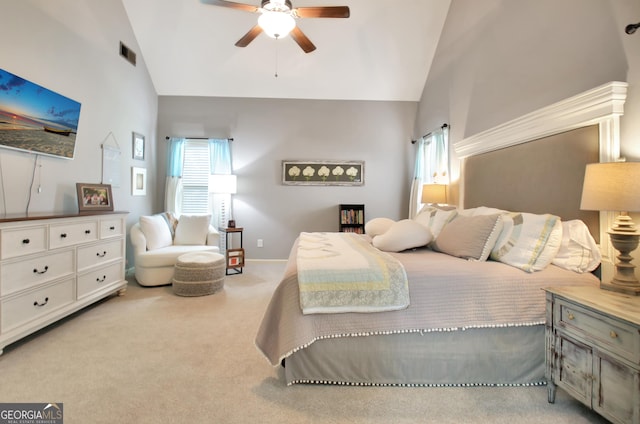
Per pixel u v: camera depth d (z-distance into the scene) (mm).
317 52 4336
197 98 4930
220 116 4949
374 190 5035
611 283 1484
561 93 2135
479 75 3158
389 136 5012
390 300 1652
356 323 1648
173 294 3275
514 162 2508
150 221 3865
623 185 1406
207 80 4730
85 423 1355
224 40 4215
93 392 1572
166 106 4910
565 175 2016
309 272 1697
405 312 1665
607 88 1707
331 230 5023
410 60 4422
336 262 1802
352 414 1452
